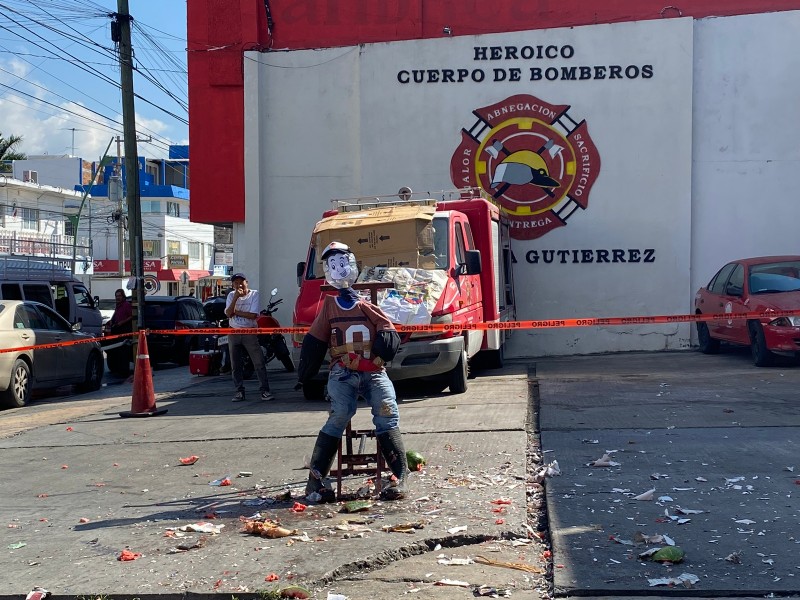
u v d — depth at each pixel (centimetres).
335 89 1830
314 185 1838
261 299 1834
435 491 679
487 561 533
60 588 510
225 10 1950
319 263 1223
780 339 1307
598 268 1761
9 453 934
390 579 512
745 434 839
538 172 1770
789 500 620
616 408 1011
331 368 675
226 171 1967
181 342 2316
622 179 1758
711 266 1764
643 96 1750
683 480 682
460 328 1066
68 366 1573
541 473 712
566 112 1766
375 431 684
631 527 572
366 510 636
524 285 1777
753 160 1755
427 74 1795
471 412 1012
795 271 1450
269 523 606
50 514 680
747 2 1820
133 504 696
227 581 508
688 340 1744
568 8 1873
